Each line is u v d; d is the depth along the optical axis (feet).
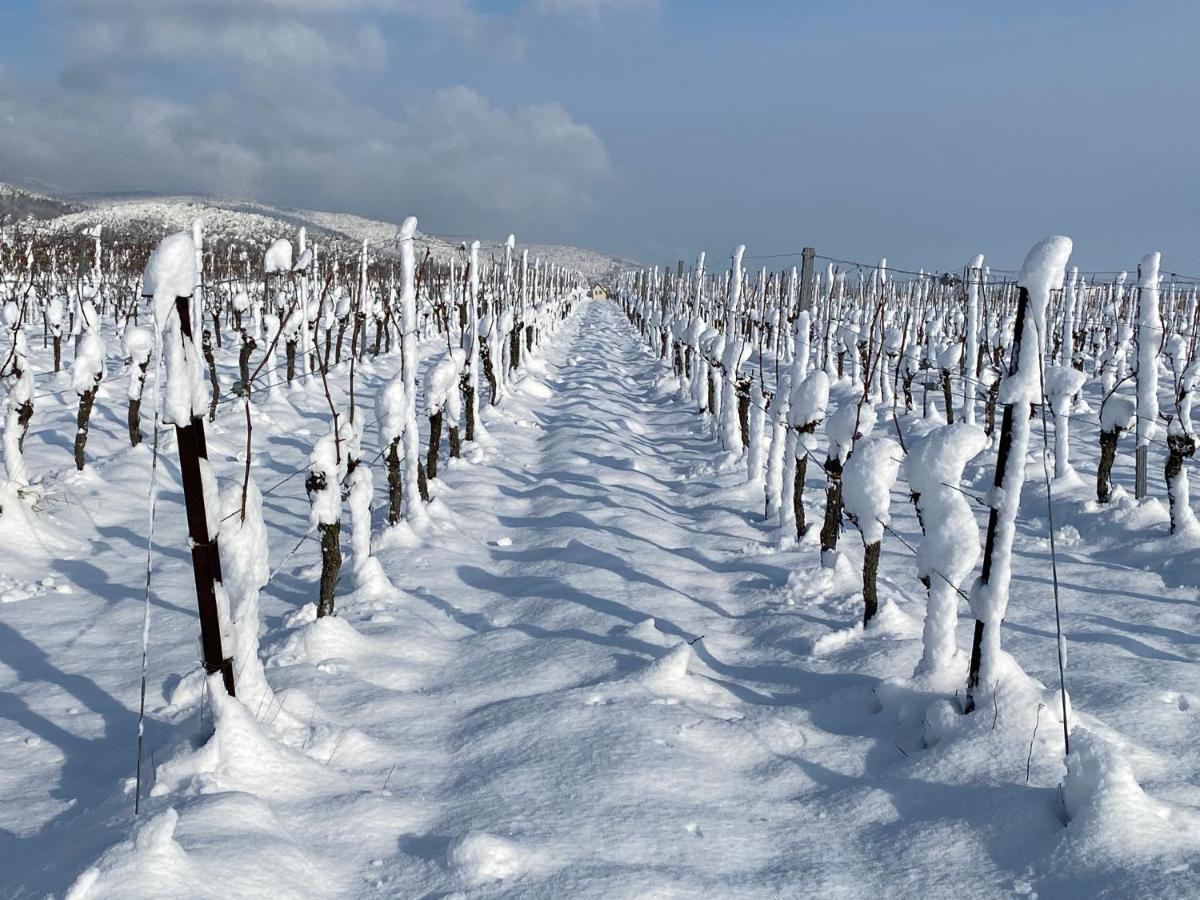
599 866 12.30
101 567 28.60
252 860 11.64
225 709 14.84
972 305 51.62
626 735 16.34
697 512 38.50
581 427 57.31
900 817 13.92
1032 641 21.85
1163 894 10.97
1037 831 12.80
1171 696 18.06
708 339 62.54
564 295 230.07
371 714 17.92
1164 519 31.68
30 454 42.83
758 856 13.00
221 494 16.84
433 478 39.96
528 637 22.90
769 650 22.22
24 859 12.16
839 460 26.17
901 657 20.07
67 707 18.08
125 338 43.65
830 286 62.28
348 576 26.35
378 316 89.35
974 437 17.29
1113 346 68.44
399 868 12.44
